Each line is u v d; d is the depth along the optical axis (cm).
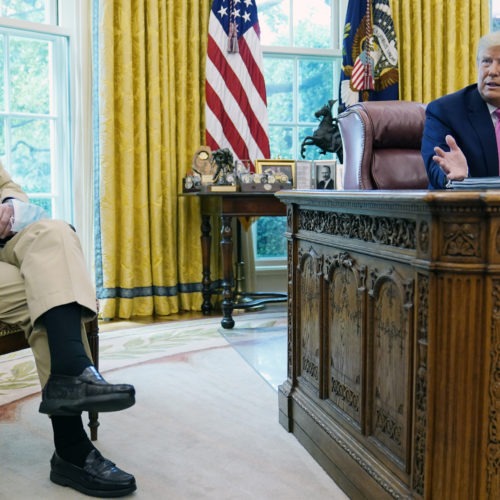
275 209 370
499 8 492
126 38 386
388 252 142
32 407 235
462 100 248
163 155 405
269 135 465
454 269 117
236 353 314
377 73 436
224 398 247
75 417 173
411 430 135
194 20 411
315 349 197
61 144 404
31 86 390
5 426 216
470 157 241
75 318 166
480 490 120
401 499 135
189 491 168
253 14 427
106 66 383
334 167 404
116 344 331
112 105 387
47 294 164
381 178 277
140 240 401
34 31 381
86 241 402
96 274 398
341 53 470
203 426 217
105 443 201
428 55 447
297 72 468
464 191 116
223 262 369
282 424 217
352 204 159
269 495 166
